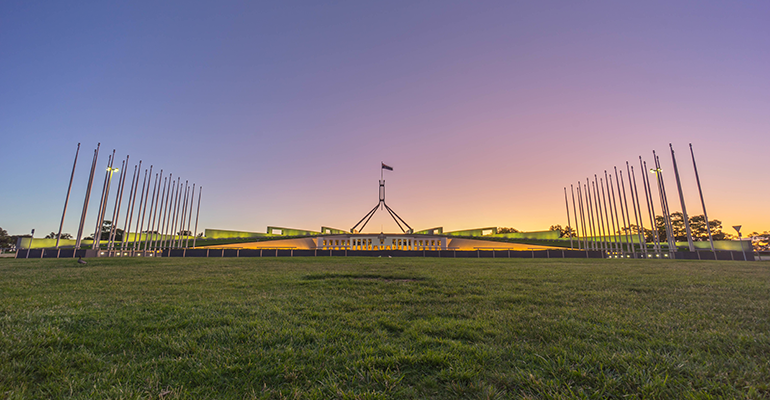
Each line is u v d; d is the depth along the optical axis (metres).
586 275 15.45
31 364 4.34
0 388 3.62
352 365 4.33
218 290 10.71
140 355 4.73
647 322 6.30
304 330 5.84
